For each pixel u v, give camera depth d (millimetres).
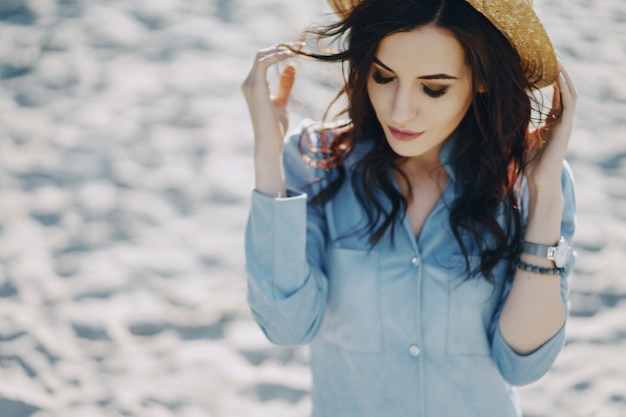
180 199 5363
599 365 4191
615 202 5395
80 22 7449
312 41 2098
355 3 2014
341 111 2205
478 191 2064
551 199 2020
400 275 2074
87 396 3961
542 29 1886
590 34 7449
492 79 1942
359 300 2090
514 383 2086
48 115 6223
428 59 1878
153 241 5004
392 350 2094
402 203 2090
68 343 4277
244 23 7473
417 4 1852
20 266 4770
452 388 2092
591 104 6457
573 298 4613
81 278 4703
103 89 6520
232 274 4762
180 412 3893
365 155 2113
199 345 4285
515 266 2113
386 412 2104
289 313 2033
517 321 2031
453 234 2082
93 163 5684
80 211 5230
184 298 4582
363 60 1944
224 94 6473
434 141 1980
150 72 6738
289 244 2016
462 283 2053
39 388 3996
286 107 2162
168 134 6000
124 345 4277
